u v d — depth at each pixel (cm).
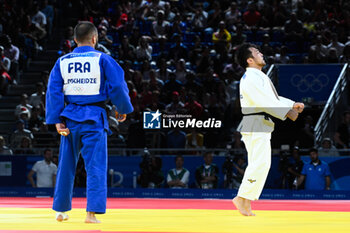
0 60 3275
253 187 1045
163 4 3944
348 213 1169
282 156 2338
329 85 2975
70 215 1016
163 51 3516
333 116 2844
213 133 2669
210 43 3684
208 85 3048
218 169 2367
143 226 794
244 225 820
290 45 3600
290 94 2995
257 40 3694
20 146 2620
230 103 2856
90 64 881
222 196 2278
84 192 2369
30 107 3062
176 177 2366
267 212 1175
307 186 2316
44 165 2428
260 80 1059
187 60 3434
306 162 2361
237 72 3166
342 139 2577
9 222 855
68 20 4084
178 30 3675
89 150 864
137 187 2405
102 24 3816
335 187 2330
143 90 3014
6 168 2481
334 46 3397
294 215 1080
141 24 3847
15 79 3400
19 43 3556
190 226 798
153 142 2573
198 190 2300
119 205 1544
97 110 881
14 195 2419
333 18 3812
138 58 3475
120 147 2656
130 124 2602
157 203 1686
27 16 3719
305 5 3925
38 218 944
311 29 3691
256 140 1050
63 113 878
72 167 885
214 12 3853
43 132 2723
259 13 3831
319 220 945
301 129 2653
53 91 880
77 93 882
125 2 4022
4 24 3572
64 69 888
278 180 2384
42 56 3738
